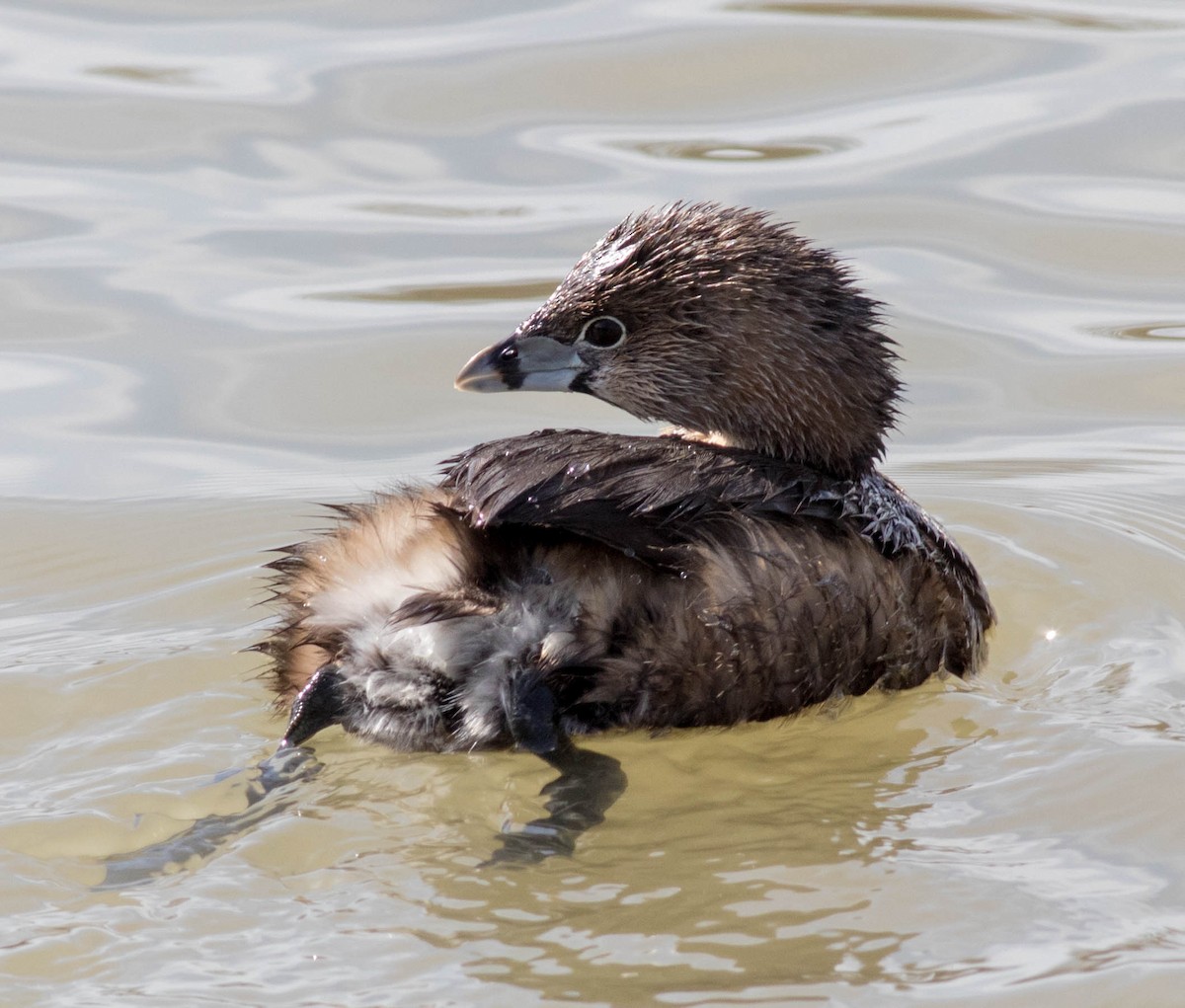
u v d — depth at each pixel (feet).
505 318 51.75
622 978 23.90
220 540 41.68
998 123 60.18
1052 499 43.91
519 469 29.48
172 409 48.42
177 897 26.16
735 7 67.97
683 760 30.53
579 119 60.75
